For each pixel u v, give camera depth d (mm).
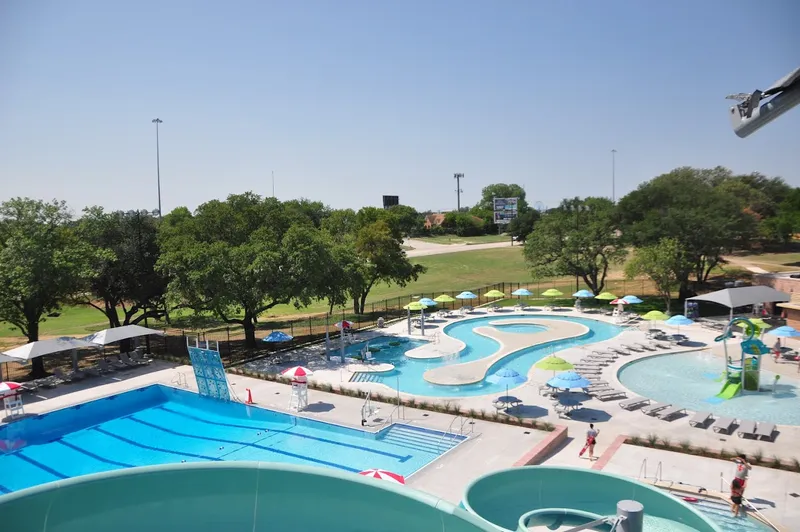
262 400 28094
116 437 24922
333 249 40594
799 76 4984
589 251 51625
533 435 22156
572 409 25281
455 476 18641
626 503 9000
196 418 27469
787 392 27141
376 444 22750
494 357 35000
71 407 27609
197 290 35219
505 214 153000
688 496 17125
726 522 15641
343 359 34969
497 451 20641
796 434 21844
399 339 42469
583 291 51312
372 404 26938
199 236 40906
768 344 35719
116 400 29516
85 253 36406
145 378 32812
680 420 23828
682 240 48938
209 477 8195
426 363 35500
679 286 53625
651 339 38562
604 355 34750
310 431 24688
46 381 31859
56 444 24219
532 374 31484
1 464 22266
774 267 63906
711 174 87688
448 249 119812
